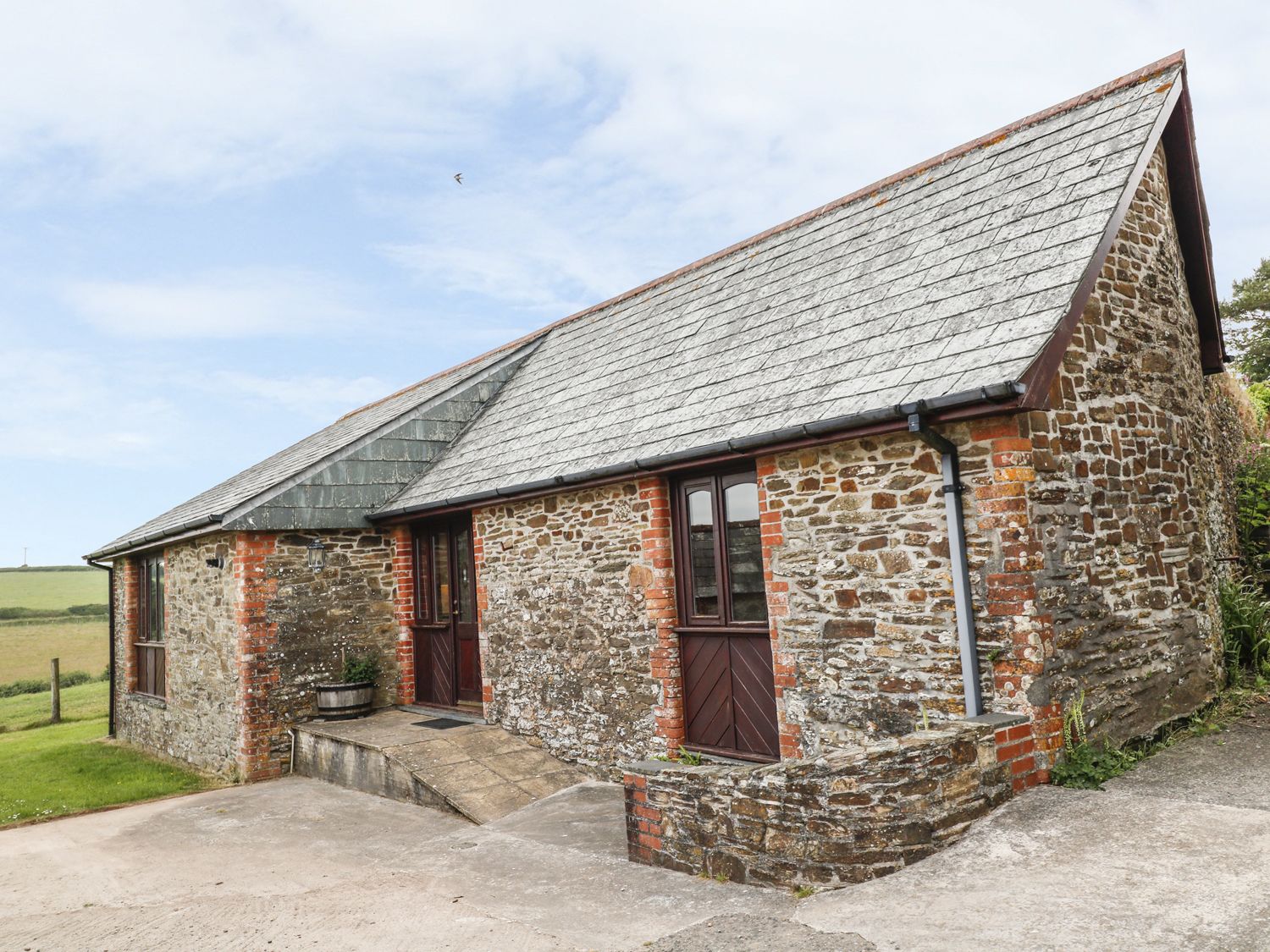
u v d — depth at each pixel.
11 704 22.50
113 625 16.23
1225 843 4.56
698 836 5.82
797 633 6.97
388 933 5.39
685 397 8.63
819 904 4.81
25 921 6.19
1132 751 6.32
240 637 11.00
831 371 7.15
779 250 10.12
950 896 4.45
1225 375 10.95
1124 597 6.59
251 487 13.63
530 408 11.69
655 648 8.29
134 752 14.08
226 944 5.43
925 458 6.14
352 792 9.77
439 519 11.67
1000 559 5.71
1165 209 8.09
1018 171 7.77
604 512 8.88
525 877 6.25
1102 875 4.39
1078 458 6.32
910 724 6.17
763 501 7.25
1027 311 6.02
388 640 12.04
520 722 9.95
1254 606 8.55
